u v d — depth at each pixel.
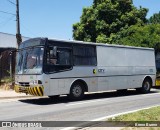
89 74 15.98
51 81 14.23
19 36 21.02
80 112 11.46
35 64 14.27
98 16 32.56
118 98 16.62
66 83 14.91
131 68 18.52
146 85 19.72
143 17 33.09
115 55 17.56
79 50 15.62
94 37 32.91
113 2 32.88
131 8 32.84
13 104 14.25
